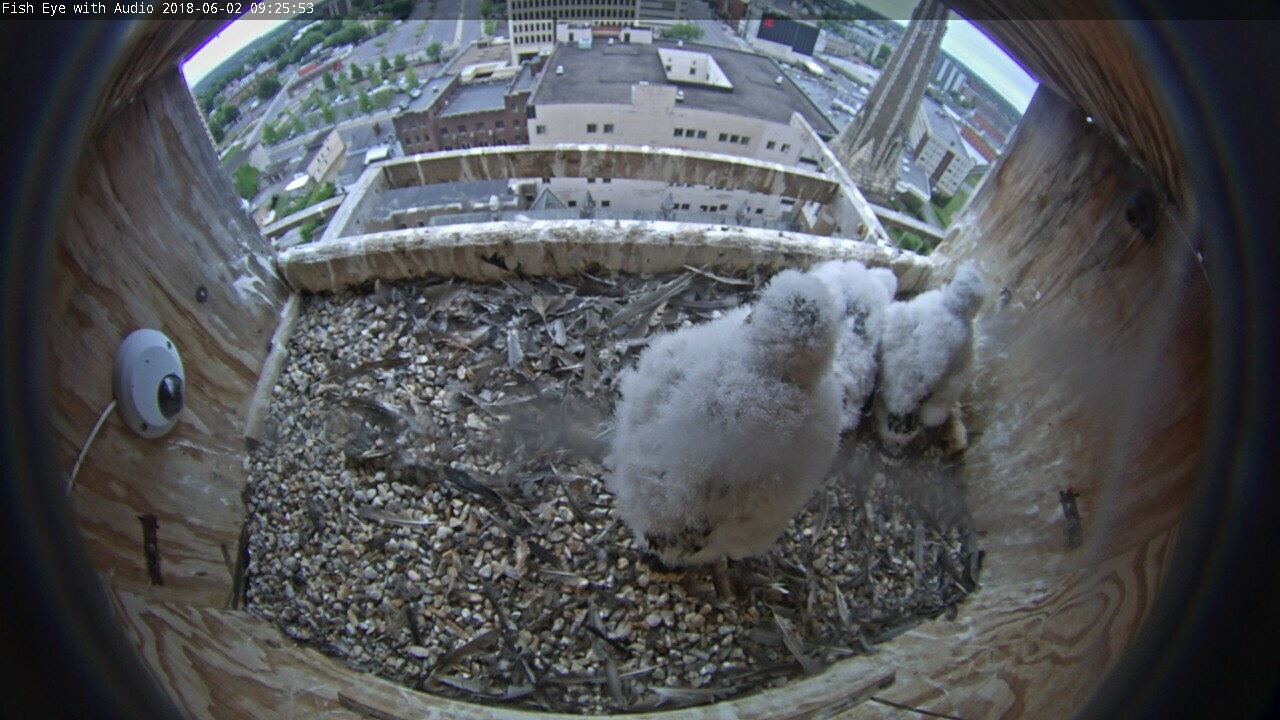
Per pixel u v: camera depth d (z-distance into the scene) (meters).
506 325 0.88
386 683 0.63
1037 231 0.83
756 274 0.94
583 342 0.87
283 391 0.84
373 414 0.80
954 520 0.79
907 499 0.79
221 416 0.76
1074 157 0.78
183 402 0.67
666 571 0.70
